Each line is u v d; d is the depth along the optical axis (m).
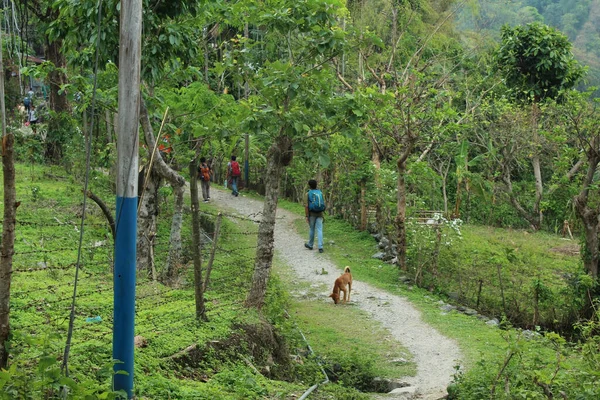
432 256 17.14
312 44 10.73
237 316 9.59
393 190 19.78
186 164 14.55
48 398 4.94
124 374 5.68
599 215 15.85
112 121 17.97
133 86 5.95
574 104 19.00
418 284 16.41
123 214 5.98
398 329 12.94
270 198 10.89
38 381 4.73
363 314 13.81
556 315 14.94
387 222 19.95
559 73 25.59
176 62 10.68
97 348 6.87
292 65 10.77
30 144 20.44
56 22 10.55
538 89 25.94
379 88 19.00
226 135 11.48
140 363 7.22
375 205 21.33
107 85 12.17
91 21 9.66
